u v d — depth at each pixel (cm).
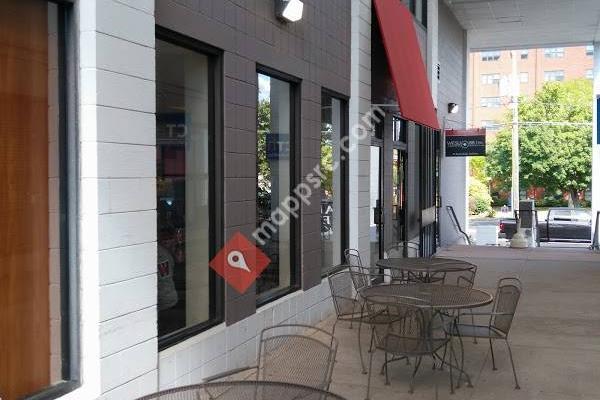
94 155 365
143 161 404
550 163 4716
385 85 948
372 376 562
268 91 638
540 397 511
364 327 721
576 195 5069
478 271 1205
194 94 513
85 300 370
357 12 848
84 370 370
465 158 2058
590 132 4641
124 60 386
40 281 358
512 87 3638
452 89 1745
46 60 363
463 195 2042
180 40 474
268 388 327
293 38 662
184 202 504
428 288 589
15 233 345
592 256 1415
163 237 479
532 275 1151
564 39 2020
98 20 365
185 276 504
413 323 656
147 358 411
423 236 1345
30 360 352
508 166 4856
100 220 368
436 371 576
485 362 605
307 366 450
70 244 370
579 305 875
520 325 757
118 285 383
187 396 338
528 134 4772
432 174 1488
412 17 1170
